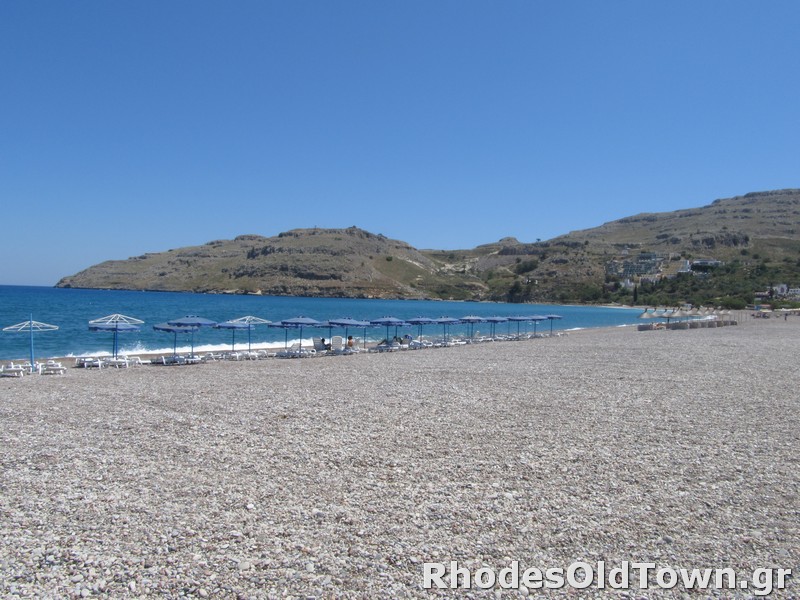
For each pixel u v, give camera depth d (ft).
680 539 27.32
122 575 23.27
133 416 52.03
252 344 141.59
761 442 44.45
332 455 39.81
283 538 26.81
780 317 287.48
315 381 74.38
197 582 22.88
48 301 355.56
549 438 44.88
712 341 141.59
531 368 88.33
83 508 30.04
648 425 49.55
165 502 30.96
